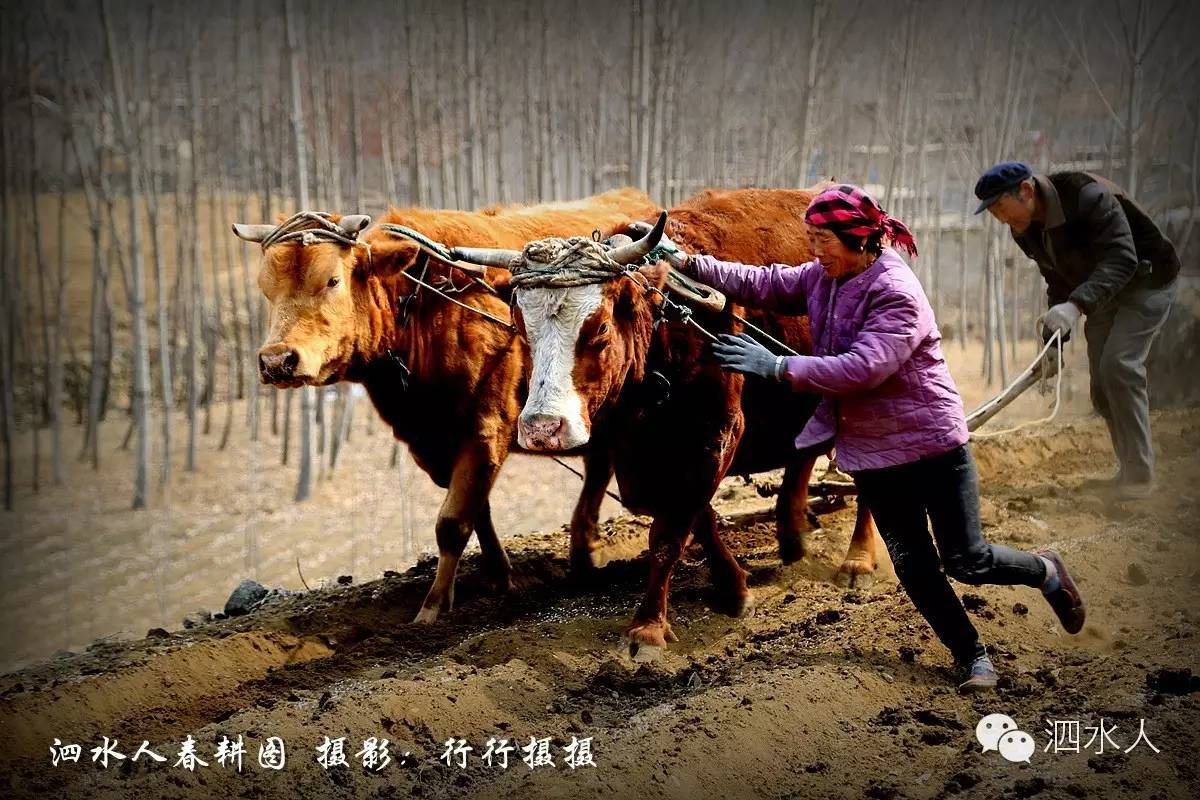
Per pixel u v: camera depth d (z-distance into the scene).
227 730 4.57
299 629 6.19
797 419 5.92
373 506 17.41
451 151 25.27
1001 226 20.61
